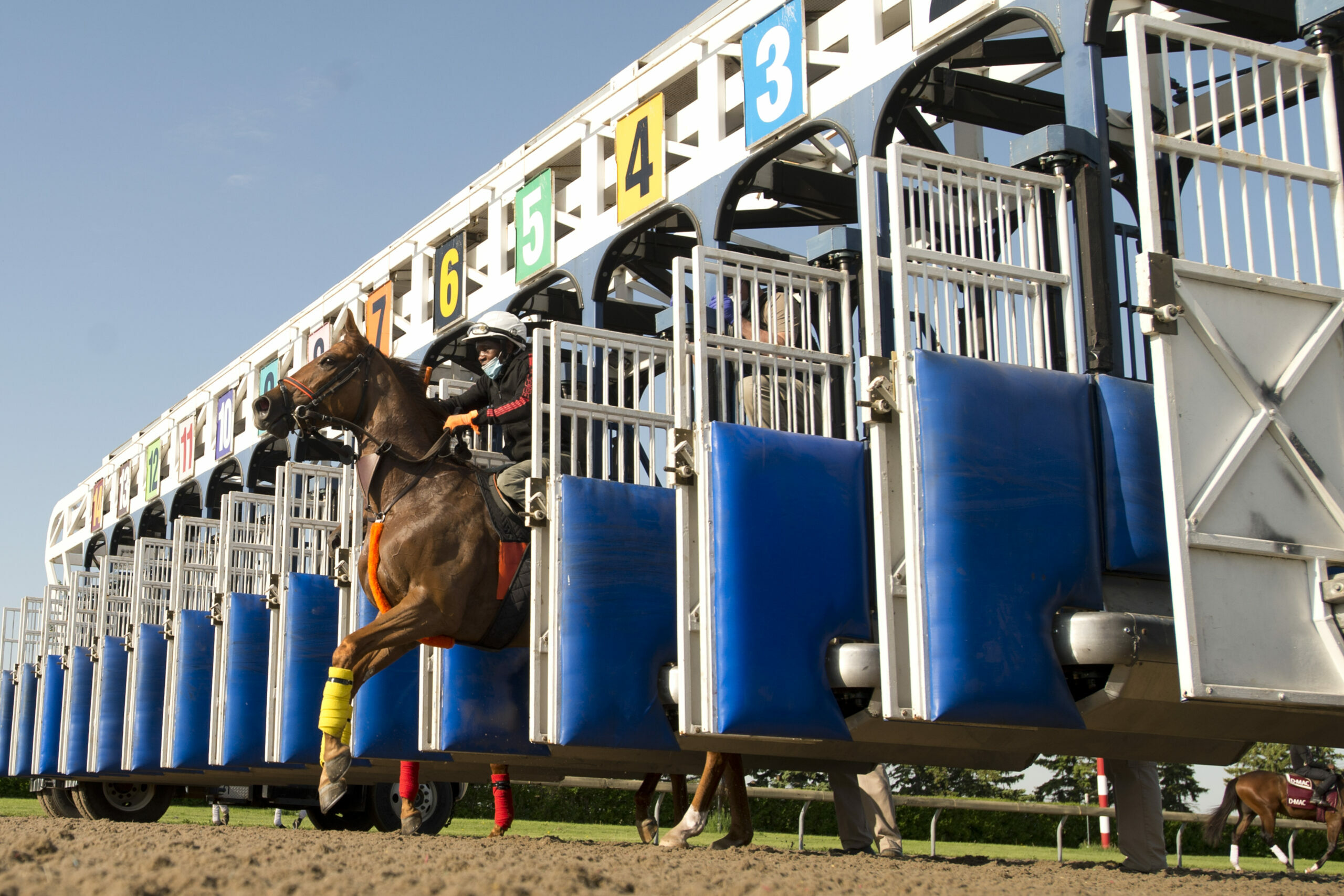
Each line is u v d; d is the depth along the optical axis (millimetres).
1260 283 4133
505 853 4062
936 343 4488
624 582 5418
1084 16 4910
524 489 5707
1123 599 4461
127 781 11539
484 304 8812
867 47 6059
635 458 5898
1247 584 3895
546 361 7039
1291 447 4051
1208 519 3869
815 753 5156
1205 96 6527
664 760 6109
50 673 13031
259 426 5695
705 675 4570
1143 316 3943
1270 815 9984
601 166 7906
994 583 4125
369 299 10023
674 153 7137
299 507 10156
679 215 7312
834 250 5496
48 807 12969
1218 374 4004
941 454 4148
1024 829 17359
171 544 11133
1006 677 4062
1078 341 4699
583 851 4559
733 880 3127
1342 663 3949
